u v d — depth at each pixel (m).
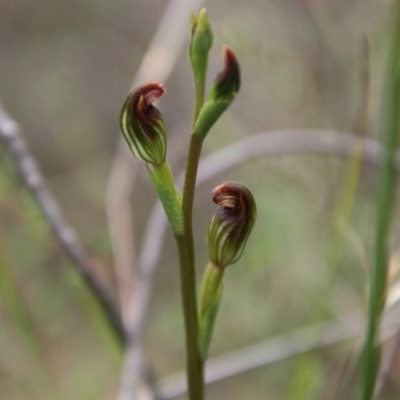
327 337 0.32
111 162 0.69
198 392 0.23
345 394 0.31
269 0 0.50
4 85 0.79
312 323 0.34
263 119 0.50
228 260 0.23
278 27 0.49
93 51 0.79
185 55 0.67
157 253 0.30
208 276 0.23
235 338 0.45
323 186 0.44
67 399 0.46
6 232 0.37
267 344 0.35
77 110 0.72
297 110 0.47
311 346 0.30
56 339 0.50
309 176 0.45
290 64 0.46
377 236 0.23
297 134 0.37
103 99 0.78
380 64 0.44
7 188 0.33
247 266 0.45
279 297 0.44
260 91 0.51
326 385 0.34
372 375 0.24
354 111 0.46
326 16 0.47
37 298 0.44
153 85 0.22
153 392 0.29
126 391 0.28
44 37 0.80
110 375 0.50
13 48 0.80
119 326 0.29
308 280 0.42
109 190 0.36
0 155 0.35
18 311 0.33
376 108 0.44
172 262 0.59
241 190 0.23
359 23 0.47
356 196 0.41
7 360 0.40
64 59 0.80
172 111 0.66
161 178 0.22
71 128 0.68
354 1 0.48
